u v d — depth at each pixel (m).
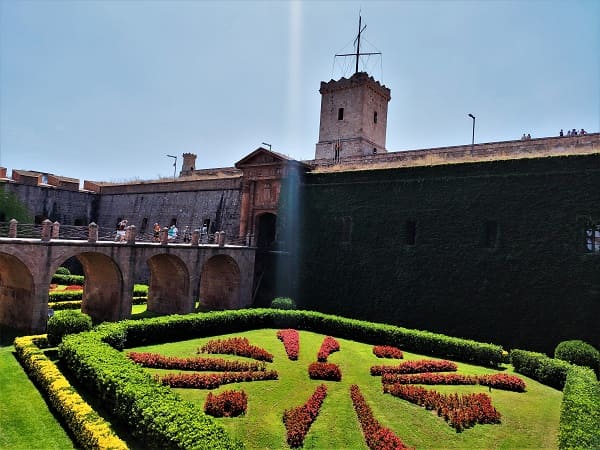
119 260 25.22
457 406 14.56
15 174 46.84
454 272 27.81
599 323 22.92
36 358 16.44
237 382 16.30
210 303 34.44
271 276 34.69
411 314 29.03
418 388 15.91
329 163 42.59
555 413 14.89
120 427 12.16
